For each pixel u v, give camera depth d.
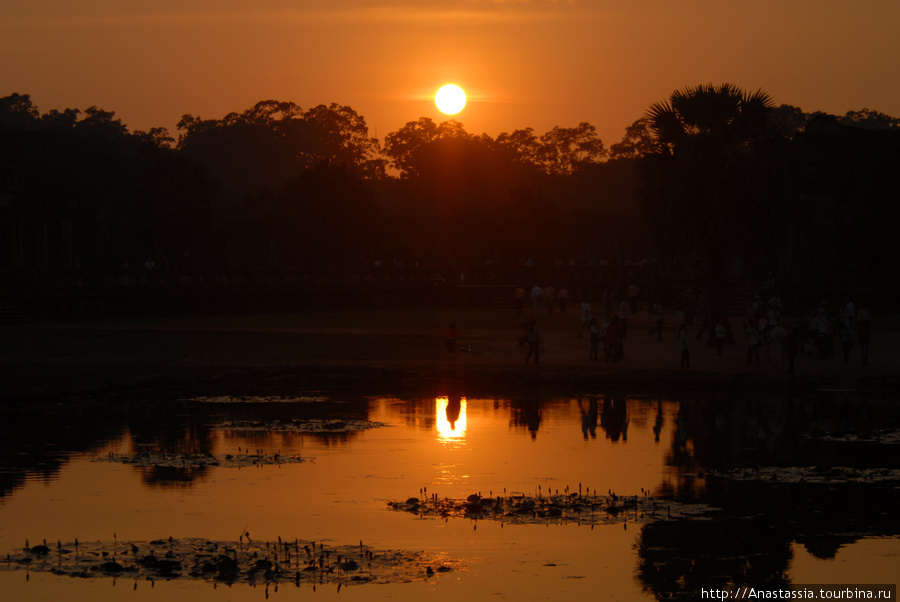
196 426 40.28
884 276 113.06
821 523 24.86
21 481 29.33
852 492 28.27
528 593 19.75
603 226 190.00
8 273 93.50
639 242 188.38
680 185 67.94
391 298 125.50
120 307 100.31
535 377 57.03
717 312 71.12
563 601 19.33
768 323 66.38
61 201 134.62
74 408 45.56
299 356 67.25
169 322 93.69
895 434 38.56
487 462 32.84
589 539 23.41
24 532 23.78
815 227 123.06
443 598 19.34
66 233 134.25
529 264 145.88
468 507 26.08
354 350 70.50
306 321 96.81
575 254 187.00
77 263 105.00
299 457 33.53
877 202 122.38
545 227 170.12
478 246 168.62
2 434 37.84
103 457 33.22
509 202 177.00
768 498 27.53
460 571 20.98
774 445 36.25
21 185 116.31
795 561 21.72
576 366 61.44
